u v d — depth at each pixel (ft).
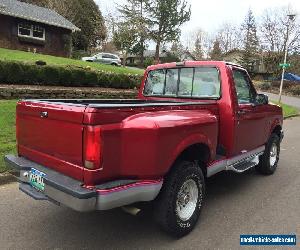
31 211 16.60
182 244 13.92
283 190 20.74
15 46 98.27
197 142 14.34
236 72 18.42
